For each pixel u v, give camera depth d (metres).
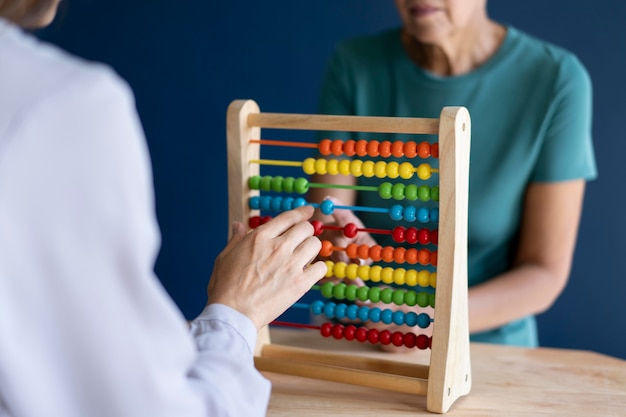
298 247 1.09
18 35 0.73
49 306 0.66
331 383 1.31
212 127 2.99
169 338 0.71
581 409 1.20
